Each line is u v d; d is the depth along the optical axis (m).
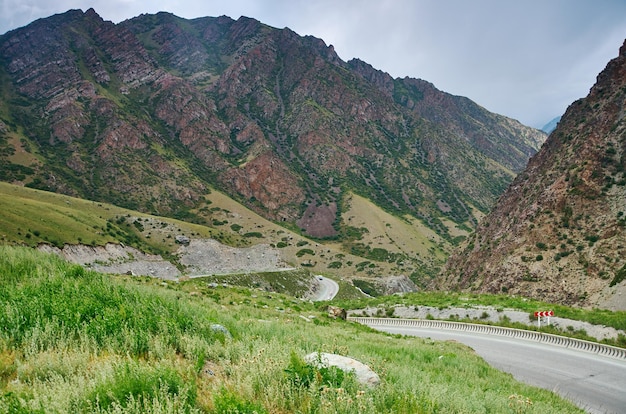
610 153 87.19
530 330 31.23
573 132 105.19
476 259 107.19
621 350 23.77
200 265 141.38
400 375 10.32
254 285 118.81
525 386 16.38
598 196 82.75
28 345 7.16
